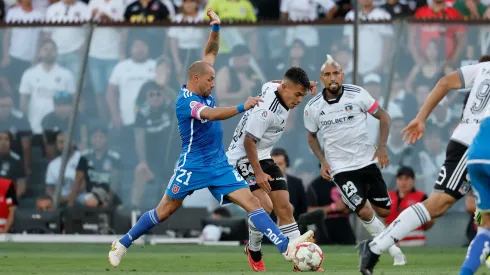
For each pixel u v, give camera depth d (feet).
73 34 164.25
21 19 194.39
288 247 82.38
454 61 157.17
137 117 163.12
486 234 60.39
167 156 162.71
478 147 60.39
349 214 151.74
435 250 141.38
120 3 191.83
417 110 157.07
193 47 161.99
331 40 157.89
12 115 164.86
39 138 164.25
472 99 69.41
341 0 187.42
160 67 162.71
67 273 82.12
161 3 186.29
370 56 157.69
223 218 153.48
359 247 66.28
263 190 96.63
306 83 92.38
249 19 184.65
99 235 157.69
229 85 159.94
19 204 163.43
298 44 158.71
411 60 157.28
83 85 164.14
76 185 163.53
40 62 164.45
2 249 138.82
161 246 148.97
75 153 163.94
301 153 158.30
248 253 93.35
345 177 113.09
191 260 112.57
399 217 66.90
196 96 83.76
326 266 98.27
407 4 183.11
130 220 159.22
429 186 157.48
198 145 84.23
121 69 163.12
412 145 157.38
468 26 157.07
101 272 84.23
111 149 163.73
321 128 113.91
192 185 84.64
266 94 93.35
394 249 103.65
